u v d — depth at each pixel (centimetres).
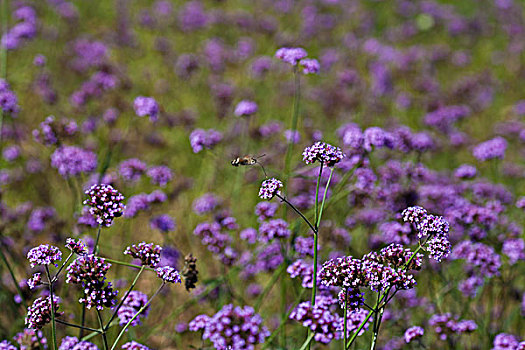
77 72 1093
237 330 371
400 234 573
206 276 665
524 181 881
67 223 698
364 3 1611
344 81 1095
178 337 558
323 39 1352
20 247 634
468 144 980
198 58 1170
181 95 1093
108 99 941
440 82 1323
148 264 395
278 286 648
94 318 554
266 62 1071
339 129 841
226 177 830
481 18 1606
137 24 1383
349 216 670
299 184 717
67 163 611
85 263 379
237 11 1397
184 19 1316
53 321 364
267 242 580
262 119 999
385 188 678
